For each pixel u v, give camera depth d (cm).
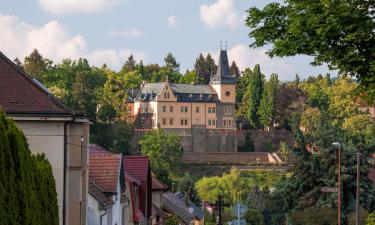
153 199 7550
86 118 4075
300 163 8000
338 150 7325
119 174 5234
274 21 3250
